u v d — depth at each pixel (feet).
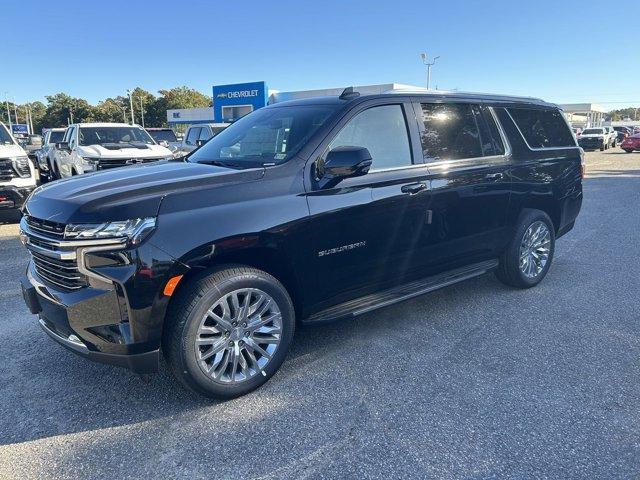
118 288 9.16
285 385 11.06
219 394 10.24
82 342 9.71
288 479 8.14
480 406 10.16
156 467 8.47
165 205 9.55
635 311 15.26
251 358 10.62
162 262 9.30
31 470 8.41
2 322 14.51
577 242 24.38
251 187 10.52
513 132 16.25
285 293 10.96
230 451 8.86
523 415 9.83
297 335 13.65
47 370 11.76
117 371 11.71
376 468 8.36
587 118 222.69
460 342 13.17
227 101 105.29
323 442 9.07
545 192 17.08
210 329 10.00
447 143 14.25
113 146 38.09
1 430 9.50
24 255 22.20
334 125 11.94
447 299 16.39
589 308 15.53
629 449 8.79
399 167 12.93
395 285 13.52
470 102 15.15
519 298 16.46
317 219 11.19
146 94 341.62
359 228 12.00
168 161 13.93
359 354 12.50
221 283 9.93
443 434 9.25
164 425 9.64
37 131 397.80
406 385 11.00
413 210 13.06
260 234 10.31
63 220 9.36
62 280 9.85
